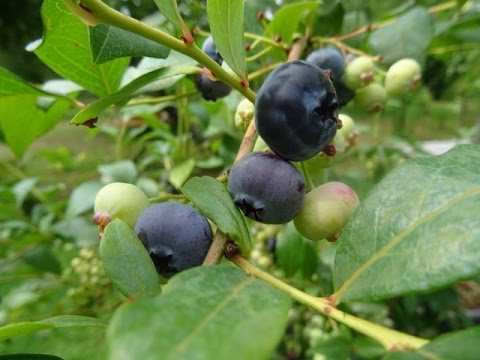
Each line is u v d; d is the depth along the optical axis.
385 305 0.16
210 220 0.07
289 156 0.07
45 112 0.11
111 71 0.10
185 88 0.16
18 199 0.21
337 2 0.13
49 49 0.09
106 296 0.19
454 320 0.20
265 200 0.06
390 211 0.06
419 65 0.14
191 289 0.05
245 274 0.05
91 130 0.18
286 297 0.05
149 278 0.06
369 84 0.12
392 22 0.14
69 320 0.06
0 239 0.22
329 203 0.07
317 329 0.17
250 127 0.07
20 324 0.05
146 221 0.06
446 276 0.05
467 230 0.05
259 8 0.14
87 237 0.19
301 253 0.14
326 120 0.06
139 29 0.06
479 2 0.18
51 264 0.20
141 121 0.21
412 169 0.06
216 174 0.20
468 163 0.06
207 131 0.18
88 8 0.06
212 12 0.06
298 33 0.13
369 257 0.06
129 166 0.17
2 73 0.10
